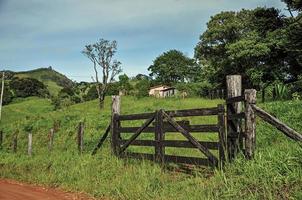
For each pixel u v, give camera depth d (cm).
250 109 938
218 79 8119
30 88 15212
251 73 5956
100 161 1454
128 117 1498
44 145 2961
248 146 933
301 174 779
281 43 5319
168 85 12694
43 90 15612
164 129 1290
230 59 6962
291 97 4019
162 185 1038
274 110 2072
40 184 1401
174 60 13900
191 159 1178
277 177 796
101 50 6638
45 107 9412
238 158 948
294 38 5053
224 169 991
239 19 8612
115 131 1571
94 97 10075
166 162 1266
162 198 924
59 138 2906
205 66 8962
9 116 8288
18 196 1165
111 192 1072
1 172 1783
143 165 1239
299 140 806
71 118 3475
